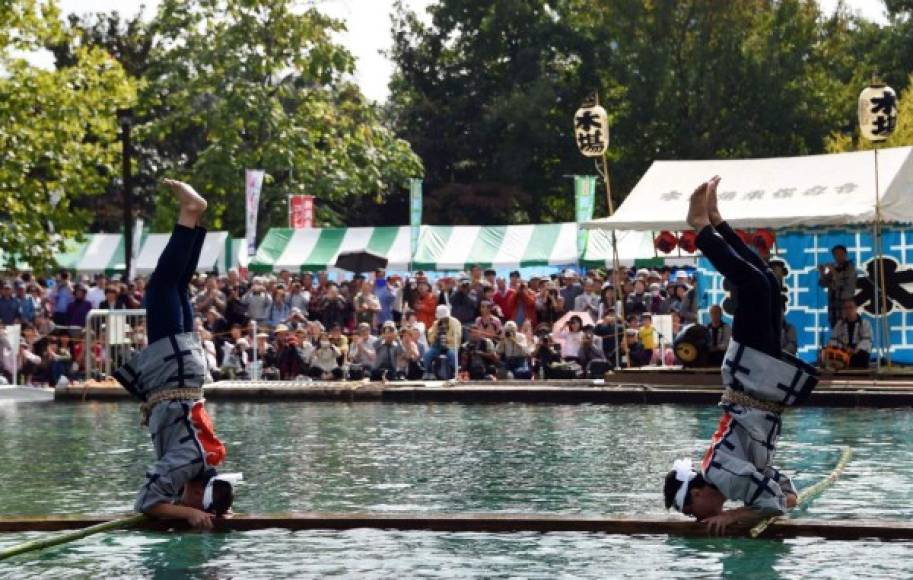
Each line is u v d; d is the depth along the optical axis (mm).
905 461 15945
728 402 10703
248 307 33562
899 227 27938
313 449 18016
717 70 80375
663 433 19594
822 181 28047
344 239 49219
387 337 29906
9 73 42062
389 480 14859
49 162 42750
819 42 86625
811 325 28562
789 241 28672
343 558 10117
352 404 25969
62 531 11328
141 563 9984
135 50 89625
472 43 87312
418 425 21406
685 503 10891
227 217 70312
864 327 27125
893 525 10602
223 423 22156
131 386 11156
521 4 85375
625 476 14930
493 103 84625
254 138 68312
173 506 11234
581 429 20391
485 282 33344
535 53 85250
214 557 10180
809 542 10516
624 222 28391
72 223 43562
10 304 34656
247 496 13734
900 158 27844
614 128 82750
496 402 25938
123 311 29438
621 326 30625
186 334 11109
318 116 70625
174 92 68938
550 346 29672
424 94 88062
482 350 29703
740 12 81312
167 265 11008
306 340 30562
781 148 82375
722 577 9328
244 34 66938
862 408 23672
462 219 84125
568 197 85625
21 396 28297
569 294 33969
